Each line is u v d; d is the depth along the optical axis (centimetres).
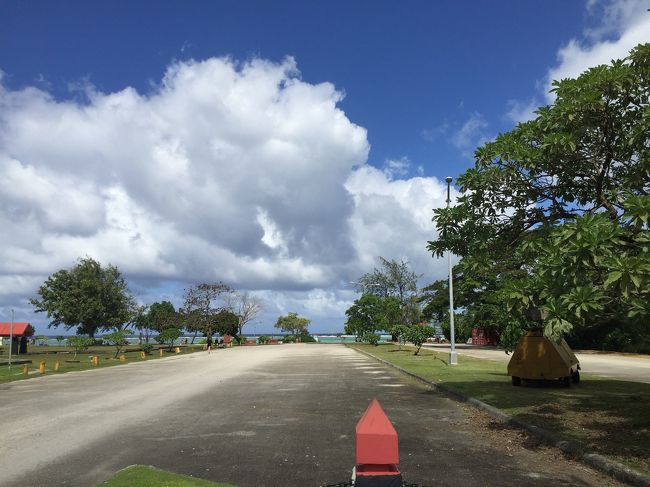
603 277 752
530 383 1647
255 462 769
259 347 6300
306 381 2000
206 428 1041
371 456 277
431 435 962
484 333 6022
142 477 661
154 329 7544
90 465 766
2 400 1559
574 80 958
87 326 7269
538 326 1620
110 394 1658
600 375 1992
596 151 998
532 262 1031
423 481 672
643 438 843
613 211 935
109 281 7325
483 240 1157
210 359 3731
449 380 1823
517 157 1027
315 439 928
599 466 714
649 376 1941
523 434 950
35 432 1024
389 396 1529
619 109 983
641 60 941
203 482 644
